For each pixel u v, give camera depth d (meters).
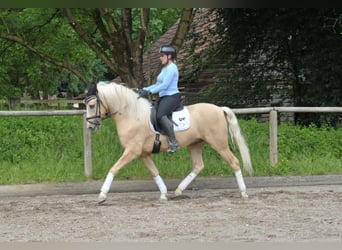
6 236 8.52
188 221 9.41
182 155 14.24
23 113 12.94
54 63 21.50
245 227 8.96
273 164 14.20
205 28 25.09
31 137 14.12
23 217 9.89
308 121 21.47
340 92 21.38
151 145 11.23
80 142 14.23
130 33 19.94
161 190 11.55
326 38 21.38
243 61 23.88
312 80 21.94
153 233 8.59
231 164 11.60
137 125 11.11
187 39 25.34
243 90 23.98
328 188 13.26
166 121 11.08
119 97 11.09
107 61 20.17
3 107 22.69
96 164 13.43
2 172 12.91
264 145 15.09
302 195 12.05
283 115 22.92
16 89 31.28
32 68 28.11
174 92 11.23
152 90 11.14
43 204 11.23
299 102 22.91
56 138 14.28
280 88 23.70
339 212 10.14
